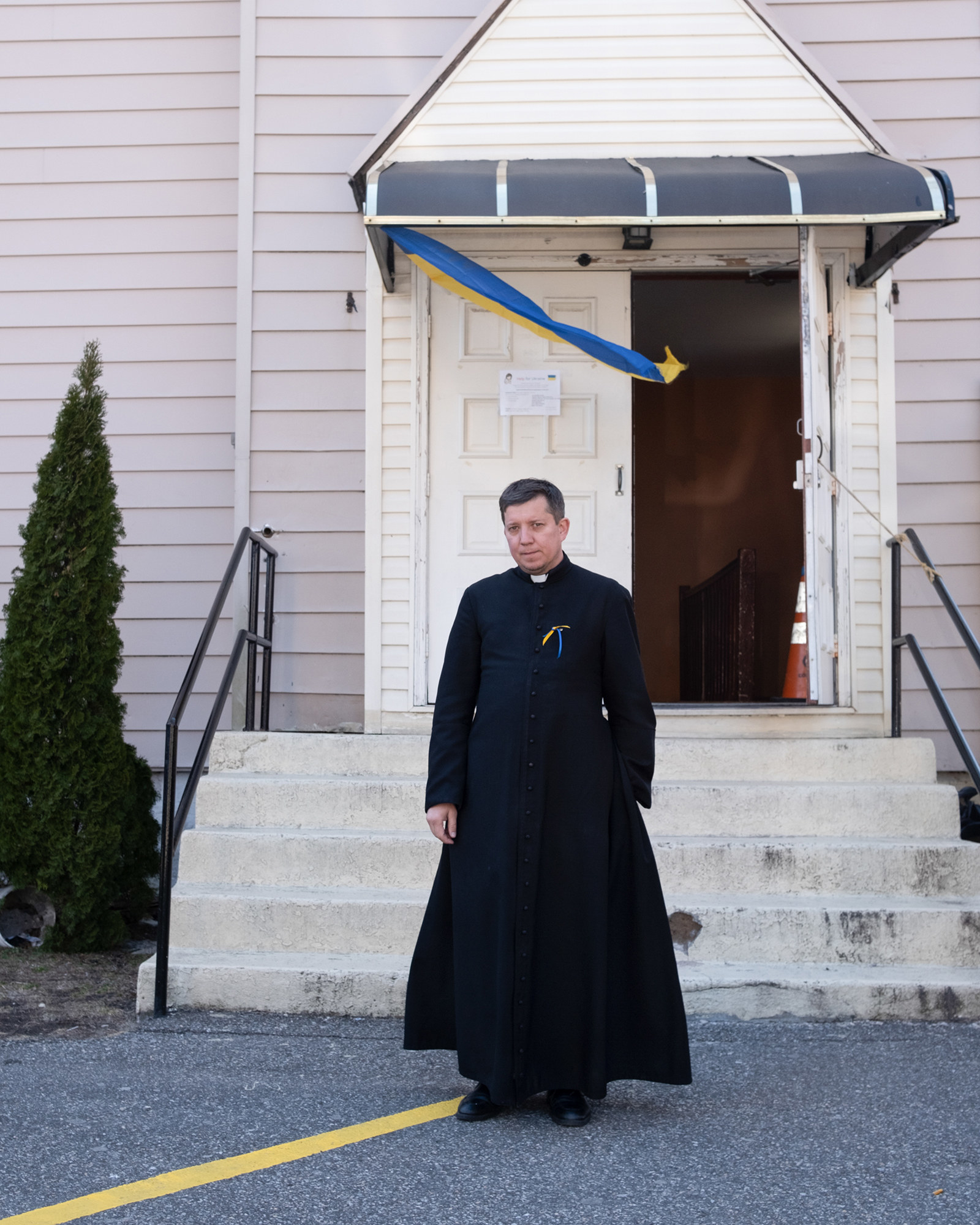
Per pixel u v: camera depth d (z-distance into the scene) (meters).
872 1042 3.33
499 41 5.09
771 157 4.98
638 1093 2.90
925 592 5.68
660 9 5.07
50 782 4.53
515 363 5.27
